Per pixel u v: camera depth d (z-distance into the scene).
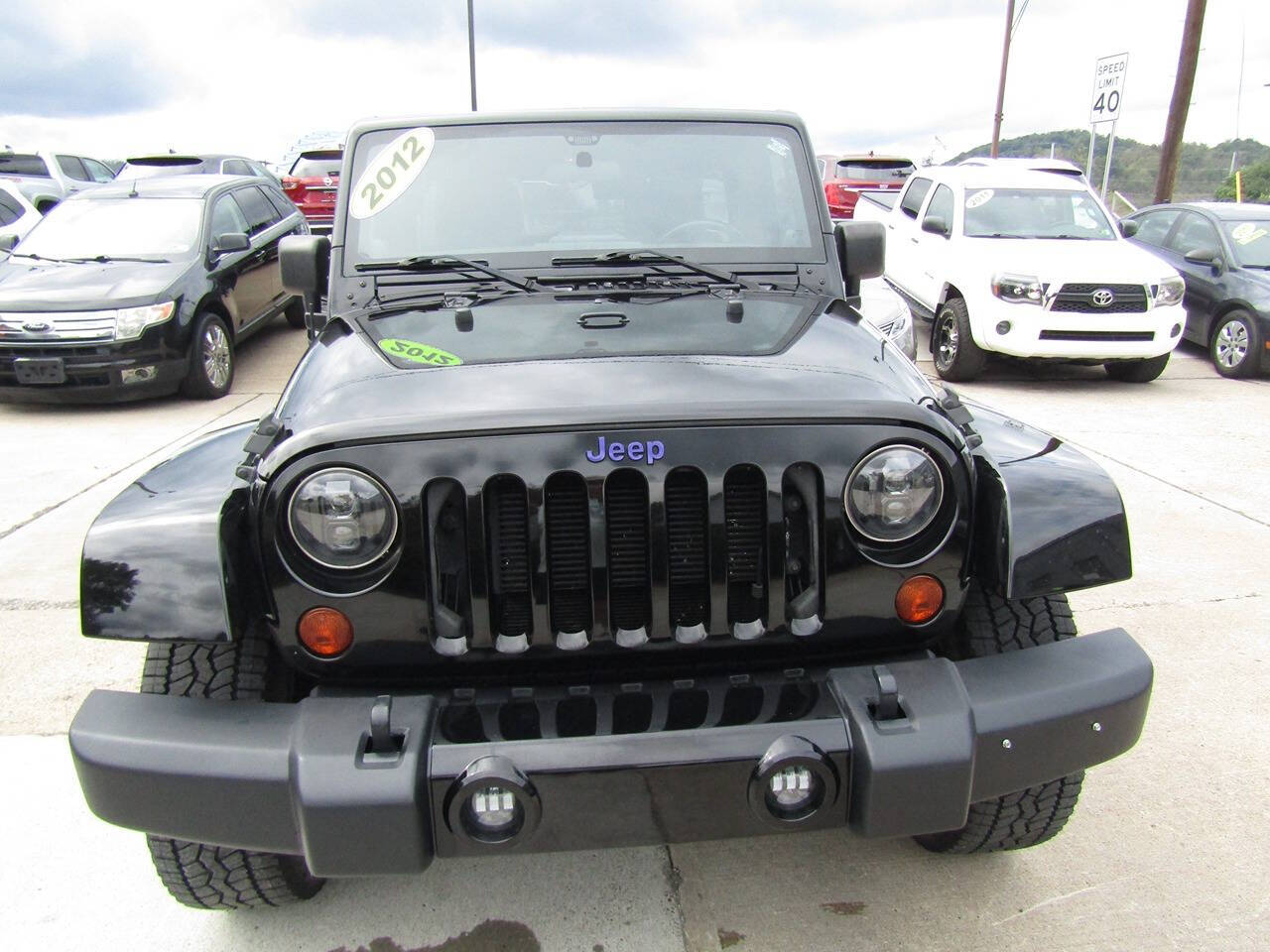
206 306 7.71
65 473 5.74
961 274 8.16
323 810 1.62
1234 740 2.98
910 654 1.97
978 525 1.96
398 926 2.29
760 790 1.69
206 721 1.74
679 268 2.70
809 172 2.94
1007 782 1.80
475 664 1.84
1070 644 1.94
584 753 1.66
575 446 1.76
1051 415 7.16
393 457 1.74
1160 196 14.77
